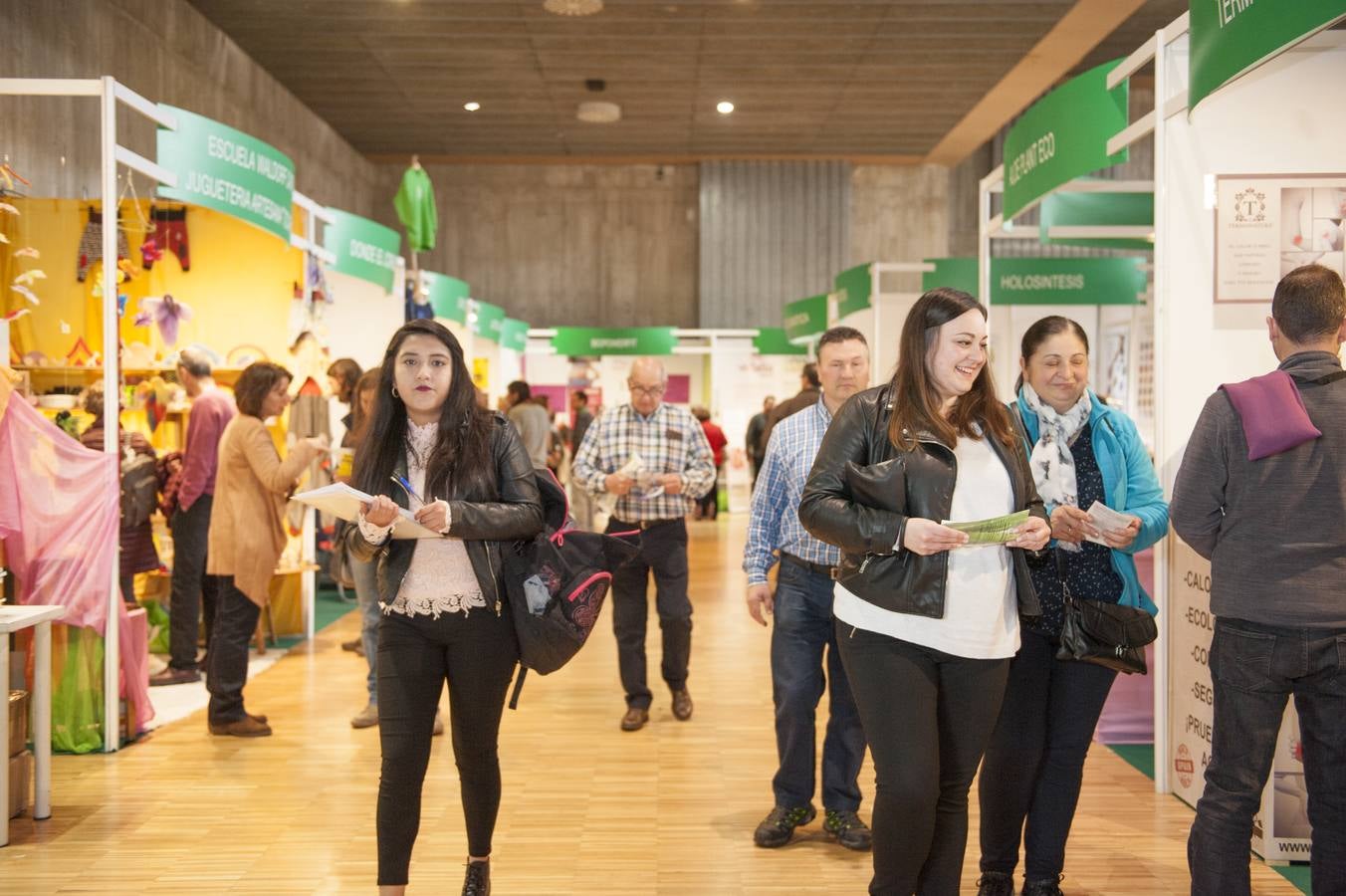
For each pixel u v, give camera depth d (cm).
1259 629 218
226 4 1057
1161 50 344
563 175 1770
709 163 1736
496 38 1162
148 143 905
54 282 525
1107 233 574
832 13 1095
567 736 436
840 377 301
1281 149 341
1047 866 264
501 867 297
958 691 212
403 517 222
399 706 237
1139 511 264
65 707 403
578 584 239
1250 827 224
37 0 723
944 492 209
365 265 683
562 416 1498
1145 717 470
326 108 1427
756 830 319
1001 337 873
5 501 386
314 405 603
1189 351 345
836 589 226
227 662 427
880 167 1767
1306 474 214
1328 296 218
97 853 306
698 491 454
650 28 1134
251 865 298
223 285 602
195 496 520
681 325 1781
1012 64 1254
